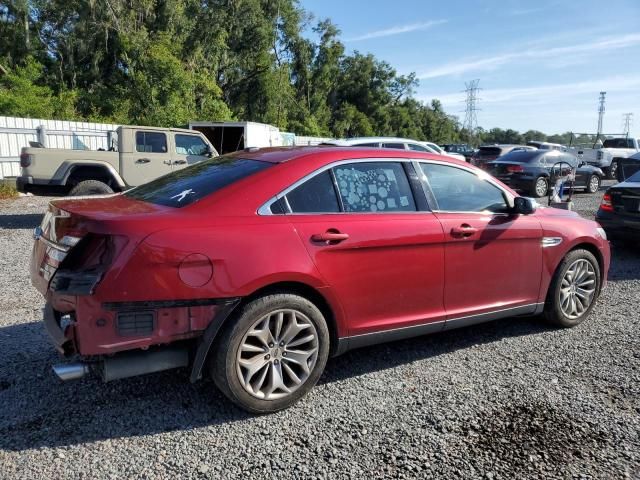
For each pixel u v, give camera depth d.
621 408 3.51
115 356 3.02
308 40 53.72
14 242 8.56
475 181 4.43
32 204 13.16
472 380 3.90
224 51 39.56
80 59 35.12
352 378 3.90
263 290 3.30
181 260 2.98
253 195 3.36
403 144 13.10
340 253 3.50
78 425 3.17
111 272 2.87
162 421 3.24
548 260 4.71
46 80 34.34
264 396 3.30
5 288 5.92
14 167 15.70
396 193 3.95
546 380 3.91
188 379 3.79
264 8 45.03
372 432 3.17
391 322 3.82
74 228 3.03
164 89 30.31
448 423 3.29
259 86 44.31
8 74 29.25
